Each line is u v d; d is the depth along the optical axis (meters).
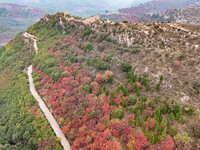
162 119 30.03
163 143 26.02
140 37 51.38
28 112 47.66
